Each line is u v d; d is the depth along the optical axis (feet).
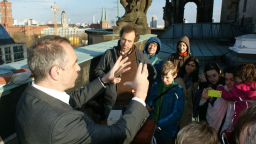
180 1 66.03
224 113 8.32
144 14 27.45
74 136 3.41
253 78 6.88
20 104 3.64
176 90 8.30
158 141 8.60
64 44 3.80
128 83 4.55
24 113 3.48
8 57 176.86
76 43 352.69
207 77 9.66
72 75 3.92
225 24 32.53
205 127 4.34
